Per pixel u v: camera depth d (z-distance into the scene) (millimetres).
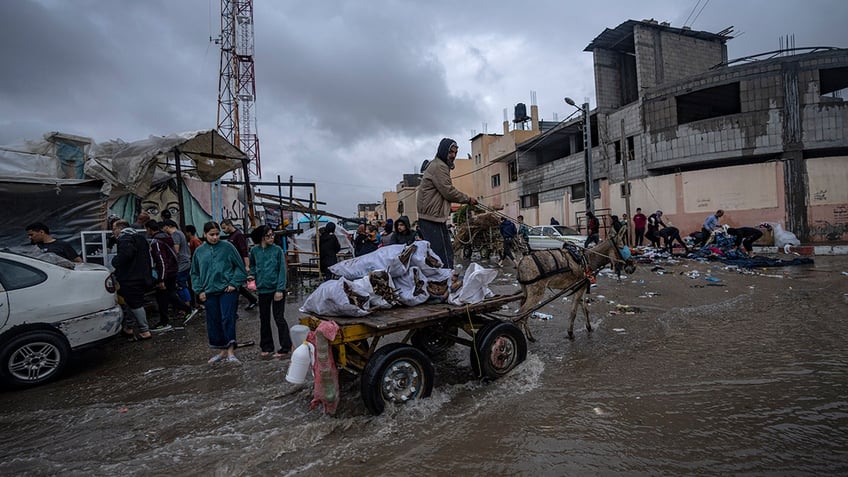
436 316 4141
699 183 20500
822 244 17203
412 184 56969
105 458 3500
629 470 2994
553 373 4910
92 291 5848
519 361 4906
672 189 21359
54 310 5508
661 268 13039
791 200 18953
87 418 4227
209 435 3752
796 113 19016
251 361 5875
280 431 3752
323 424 3756
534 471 3027
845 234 18578
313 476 3070
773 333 6031
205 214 15117
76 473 3248
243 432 3791
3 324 5184
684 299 8688
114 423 4090
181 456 3422
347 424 3807
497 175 37094
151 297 10711
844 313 6883
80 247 9828
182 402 4527
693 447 3260
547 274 5969
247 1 25766
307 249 15125
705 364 4980
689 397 4129
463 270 15562
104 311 5918
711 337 6004
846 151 19422
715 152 20234
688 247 16734
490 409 4031
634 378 4668
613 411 3904
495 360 4625
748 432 3447
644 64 23031
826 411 3740
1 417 4320
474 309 4516
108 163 9969
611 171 24531
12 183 9164
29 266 5520
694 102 23016
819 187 18766
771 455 3119
